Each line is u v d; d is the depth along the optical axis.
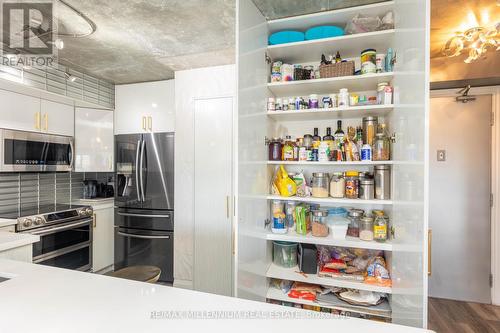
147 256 2.72
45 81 2.37
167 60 2.36
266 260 1.72
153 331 0.65
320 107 1.92
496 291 2.39
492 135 2.41
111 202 2.98
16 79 2.15
